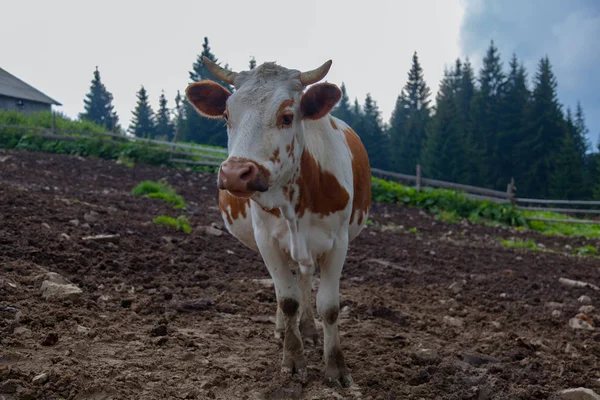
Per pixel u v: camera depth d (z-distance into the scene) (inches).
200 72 2422.5
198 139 1967.3
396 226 577.9
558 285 343.9
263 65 154.9
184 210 476.4
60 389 135.1
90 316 189.8
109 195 509.7
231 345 186.4
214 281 266.1
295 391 153.3
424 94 3550.7
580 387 168.7
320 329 218.8
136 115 3043.8
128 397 137.2
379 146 2664.9
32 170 622.5
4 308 178.4
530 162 2439.7
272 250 168.7
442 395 162.4
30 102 1758.1
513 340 220.5
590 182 2287.2
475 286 324.5
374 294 283.0
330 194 165.2
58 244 263.6
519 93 2743.6
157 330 183.2
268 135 143.3
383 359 186.5
